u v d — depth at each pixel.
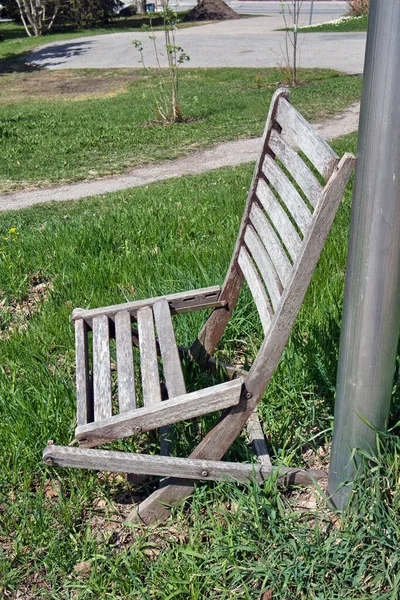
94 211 8.41
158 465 2.53
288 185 2.81
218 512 2.61
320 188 2.40
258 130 14.84
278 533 2.41
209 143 14.04
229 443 2.66
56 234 6.09
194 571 2.38
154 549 2.59
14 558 2.54
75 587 2.43
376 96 2.01
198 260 4.70
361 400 2.38
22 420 3.06
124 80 24.83
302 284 2.45
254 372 2.56
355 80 20.66
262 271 2.98
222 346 3.84
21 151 14.43
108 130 16.00
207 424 2.99
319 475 2.75
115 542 2.64
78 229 6.18
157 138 14.91
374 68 2.00
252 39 32.09
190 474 2.58
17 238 6.21
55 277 5.04
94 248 5.55
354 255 2.23
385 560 2.32
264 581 2.26
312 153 2.48
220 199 7.30
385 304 2.23
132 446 3.02
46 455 2.43
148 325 3.20
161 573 2.42
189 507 2.74
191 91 20.88
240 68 24.98
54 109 19.78
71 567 2.51
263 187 3.19
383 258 2.16
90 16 42.12
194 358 3.49
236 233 5.61
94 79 25.84
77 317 3.29
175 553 2.52
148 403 2.64
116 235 5.85
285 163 2.88
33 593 2.47
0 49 35.34
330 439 3.05
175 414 2.49
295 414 3.10
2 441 3.02
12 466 2.94
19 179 12.13
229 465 2.62
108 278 4.75
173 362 2.93
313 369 3.18
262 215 3.16
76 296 4.52
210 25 39.91
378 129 2.04
